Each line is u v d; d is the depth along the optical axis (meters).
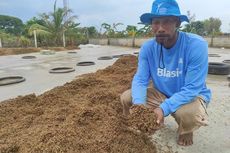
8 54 14.26
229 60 8.41
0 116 3.14
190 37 2.27
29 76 6.75
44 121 2.82
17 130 2.67
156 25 2.16
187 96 2.21
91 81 4.54
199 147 2.56
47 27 21.28
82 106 3.19
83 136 2.38
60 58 11.42
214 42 15.70
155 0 2.17
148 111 2.16
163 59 2.37
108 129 2.48
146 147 2.39
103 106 3.05
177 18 2.14
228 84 5.13
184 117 2.29
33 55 13.45
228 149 2.53
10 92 5.04
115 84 4.62
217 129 2.94
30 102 3.61
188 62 2.26
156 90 2.57
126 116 2.71
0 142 2.41
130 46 19.66
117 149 2.23
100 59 10.08
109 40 22.23
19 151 2.25
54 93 3.94
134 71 5.84
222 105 3.72
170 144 2.60
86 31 26.50
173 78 2.38
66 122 2.65
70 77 6.33
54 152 2.13
